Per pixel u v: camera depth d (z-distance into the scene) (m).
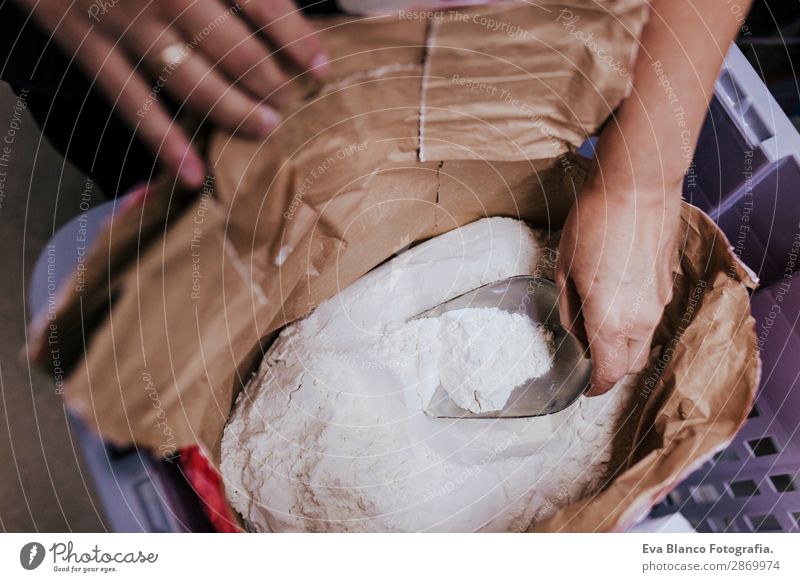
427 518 0.57
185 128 0.54
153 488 0.51
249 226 0.57
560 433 0.62
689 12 0.48
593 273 0.53
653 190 0.51
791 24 0.65
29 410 0.80
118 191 0.59
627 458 0.55
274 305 0.61
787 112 0.74
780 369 0.57
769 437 0.60
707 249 0.53
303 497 0.57
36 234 0.83
